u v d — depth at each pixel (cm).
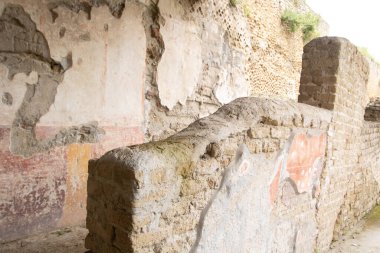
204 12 484
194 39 466
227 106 197
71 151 295
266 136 201
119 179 133
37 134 270
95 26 310
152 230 137
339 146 329
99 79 318
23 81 259
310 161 268
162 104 414
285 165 229
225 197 175
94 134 316
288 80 915
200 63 487
